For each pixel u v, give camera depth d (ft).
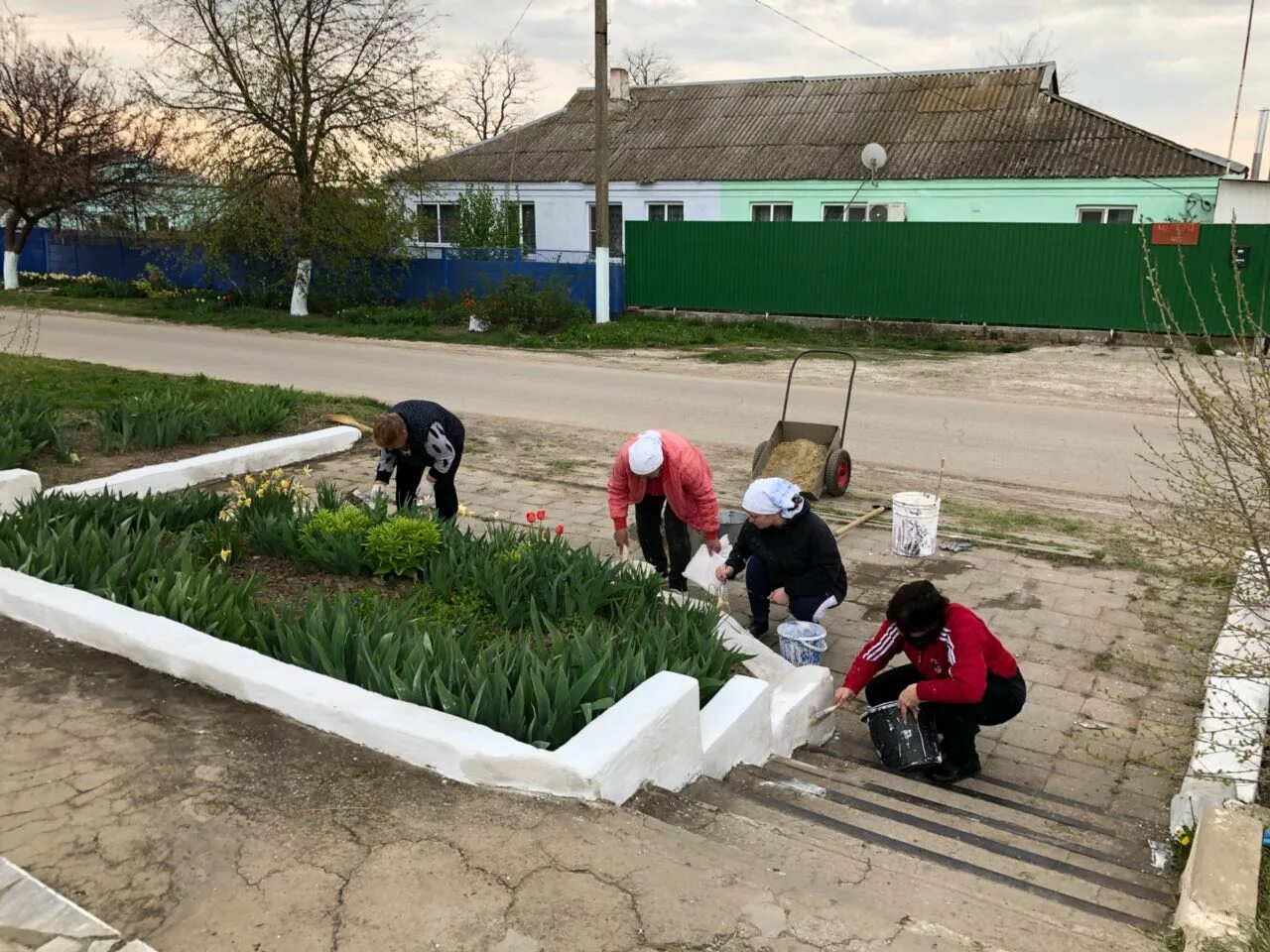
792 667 17.10
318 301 79.66
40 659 14.42
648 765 12.07
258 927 8.73
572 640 14.98
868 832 12.26
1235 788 12.65
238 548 19.63
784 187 80.07
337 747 12.07
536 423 39.78
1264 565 13.42
